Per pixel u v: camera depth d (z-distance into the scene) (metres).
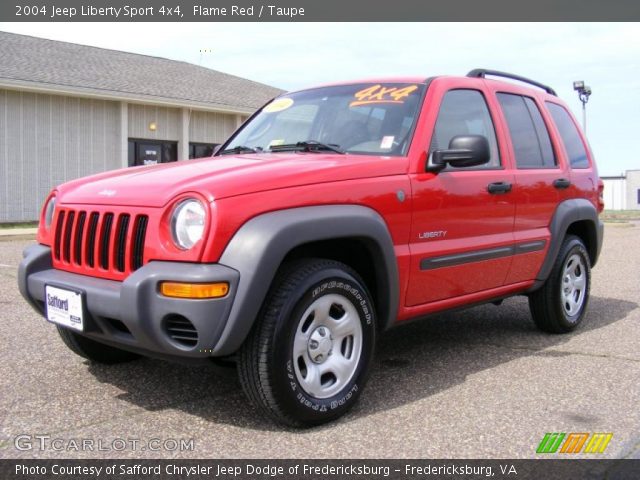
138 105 18.19
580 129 5.81
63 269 3.55
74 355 4.43
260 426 3.24
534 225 4.77
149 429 3.19
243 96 21.03
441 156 3.83
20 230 14.07
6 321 5.38
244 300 2.90
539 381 3.98
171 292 2.91
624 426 3.26
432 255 3.85
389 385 3.90
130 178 3.51
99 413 3.39
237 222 2.97
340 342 3.36
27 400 3.57
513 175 4.54
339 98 4.41
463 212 4.09
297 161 3.53
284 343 3.05
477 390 3.80
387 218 3.58
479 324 5.61
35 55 17.77
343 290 3.31
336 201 3.33
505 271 4.51
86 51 19.92
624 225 20.53
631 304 6.59
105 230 3.29
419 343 4.94
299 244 3.09
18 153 16.08
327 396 3.26
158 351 3.08
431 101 4.09
